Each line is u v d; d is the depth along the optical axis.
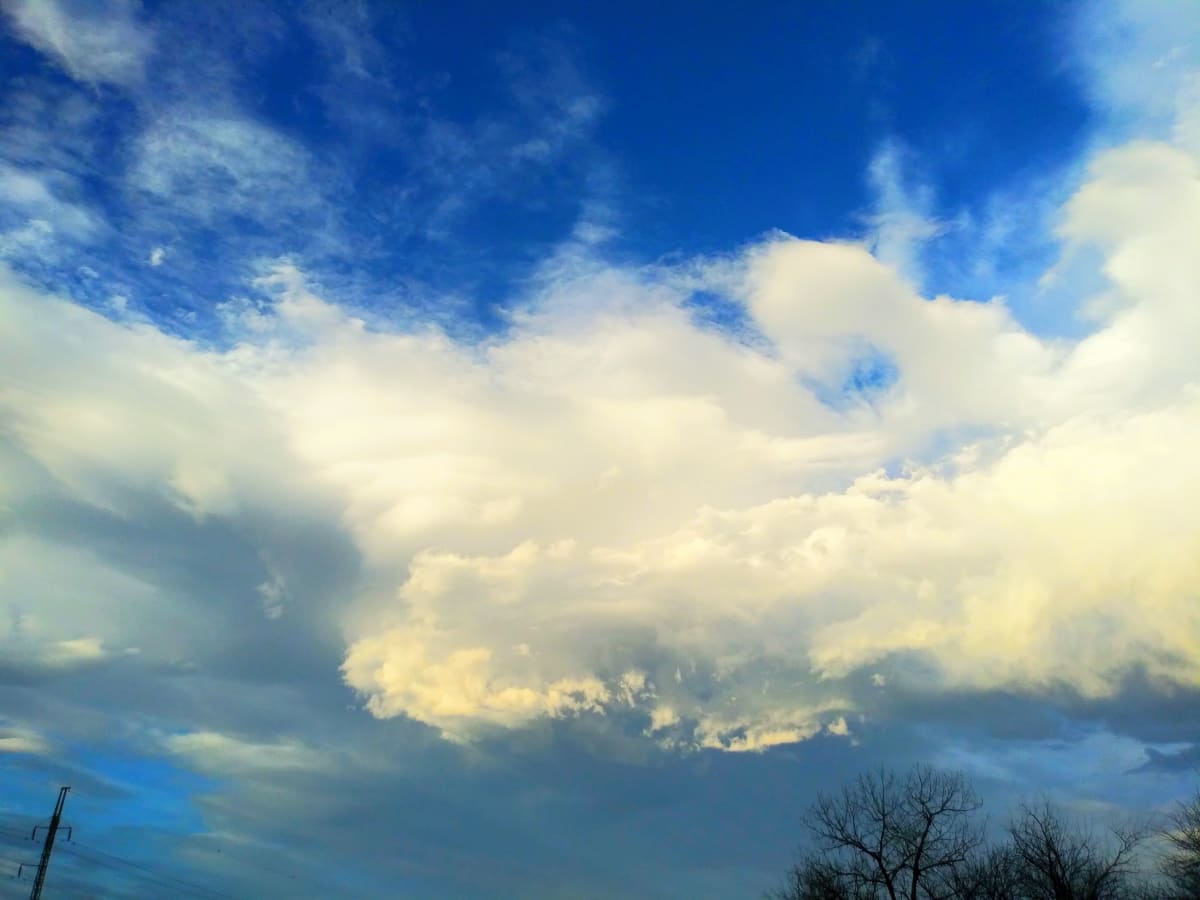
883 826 51.28
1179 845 46.16
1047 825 48.53
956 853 49.81
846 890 50.53
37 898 79.62
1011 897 48.00
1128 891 46.50
